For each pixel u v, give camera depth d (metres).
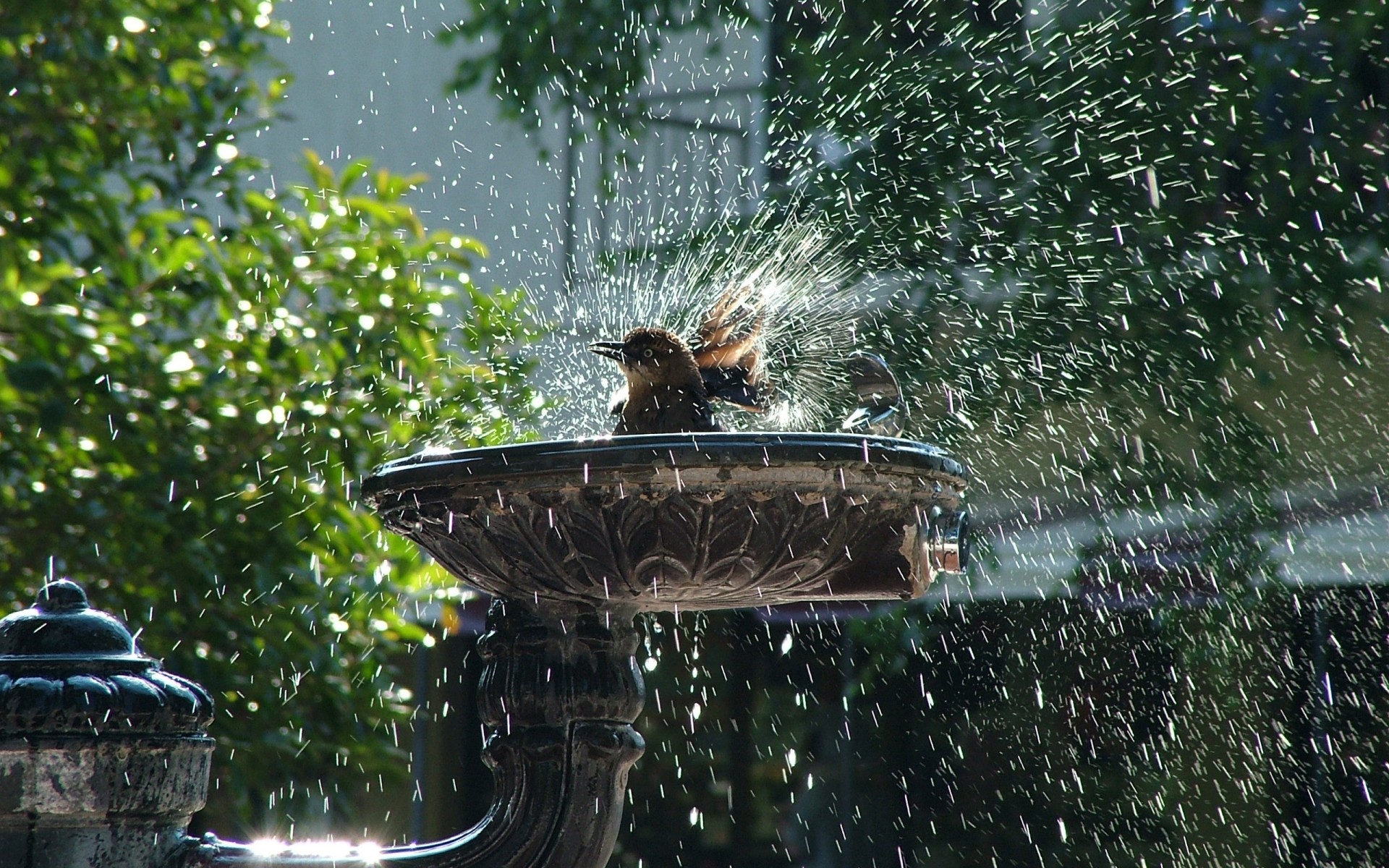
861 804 23.73
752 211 22.09
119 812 4.99
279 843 5.38
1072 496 19.91
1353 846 20.34
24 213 13.26
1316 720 20.66
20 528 12.71
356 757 13.84
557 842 5.70
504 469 5.08
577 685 5.73
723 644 25.19
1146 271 19.73
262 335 13.52
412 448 13.66
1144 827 21.64
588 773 5.75
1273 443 19.28
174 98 14.23
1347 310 19.23
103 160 14.05
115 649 5.23
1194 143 19.64
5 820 4.91
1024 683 22.55
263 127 15.38
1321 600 20.53
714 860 24.70
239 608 12.91
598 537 5.17
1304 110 19.38
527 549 5.30
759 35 22.94
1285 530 19.02
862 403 6.24
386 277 13.87
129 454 12.75
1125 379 19.70
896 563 5.46
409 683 25.48
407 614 17.28
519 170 25.08
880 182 20.42
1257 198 19.70
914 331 20.12
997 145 20.16
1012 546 19.89
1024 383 19.97
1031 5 20.69
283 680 13.18
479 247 14.47
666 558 5.20
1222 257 19.62
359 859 5.38
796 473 5.03
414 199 25.92
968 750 22.98
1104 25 19.95
